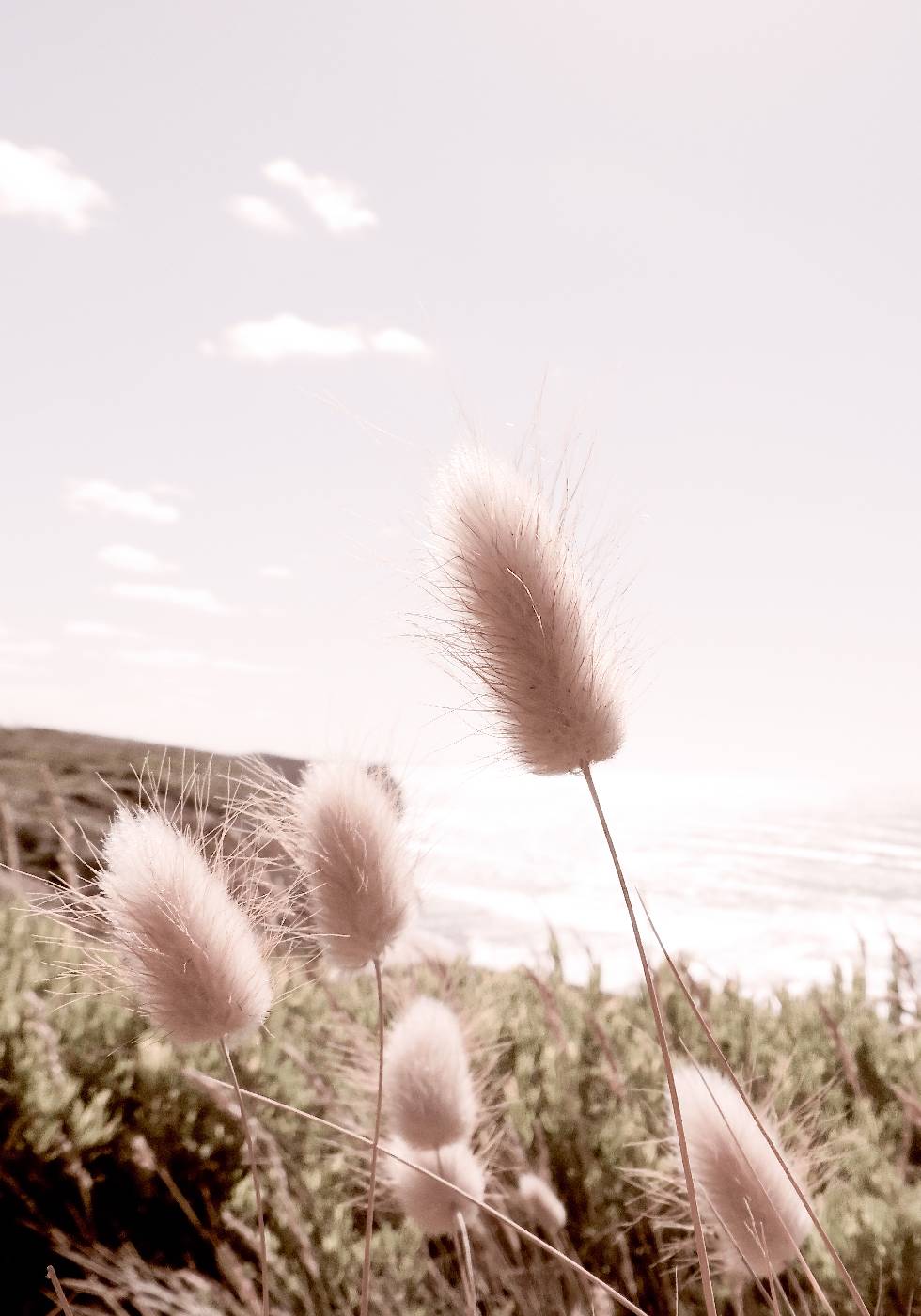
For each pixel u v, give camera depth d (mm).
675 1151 1550
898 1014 3592
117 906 1346
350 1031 2807
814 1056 3100
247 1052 3164
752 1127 1418
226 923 1359
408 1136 1799
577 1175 2801
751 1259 1346
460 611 1246
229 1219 2779
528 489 1287
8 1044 2941
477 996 3135
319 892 1479
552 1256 2594
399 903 1488
